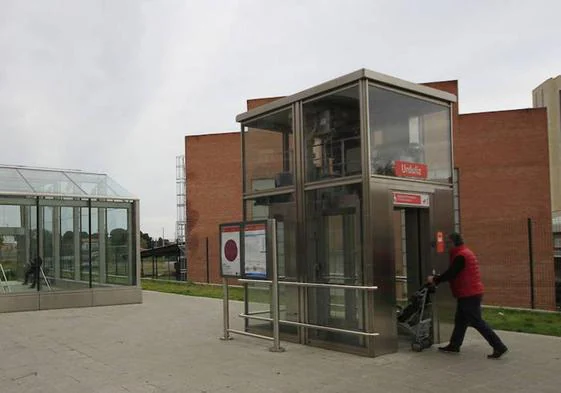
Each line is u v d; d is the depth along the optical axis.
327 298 8.54
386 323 7.86
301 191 8.92
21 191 14.78
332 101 8.42
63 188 15.48
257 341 9.29
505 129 24.77
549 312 12.20
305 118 8.94
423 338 8.16
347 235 8.18
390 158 8.12
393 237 7.99
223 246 9.44
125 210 16.09
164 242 50.69
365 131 7.80
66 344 9.32
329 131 8.47
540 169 24.36
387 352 7.87
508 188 24.58
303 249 8.88
